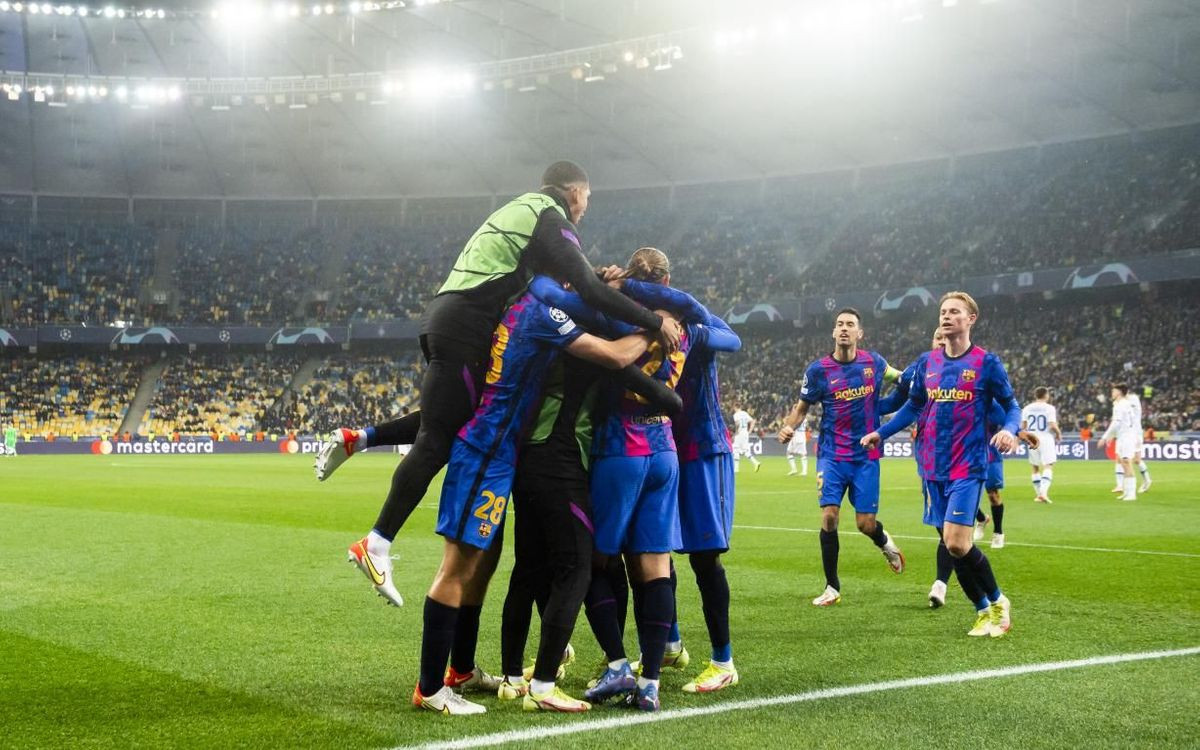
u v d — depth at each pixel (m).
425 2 36.72
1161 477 24.81
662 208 54.47
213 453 47.12
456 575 4.58
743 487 22.05
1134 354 40.56
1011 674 5.20
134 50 42.75
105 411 50.22
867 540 11.68
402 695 4.88
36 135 49.38
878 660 5.59
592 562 4.92
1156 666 5.37
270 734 4.19
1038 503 16.97
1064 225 43.88
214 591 7.95
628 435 4.82
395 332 50.88
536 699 4.62
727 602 5.11
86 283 52.19
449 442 4.67
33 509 15.57
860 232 49.31
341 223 56.41
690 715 4.50
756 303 47.44
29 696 4.81
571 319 4.63
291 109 48.59
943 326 6.79
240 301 52.94
